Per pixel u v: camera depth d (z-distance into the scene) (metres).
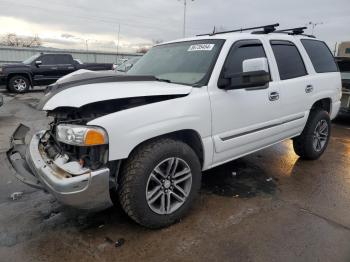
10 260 2.50
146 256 2.57
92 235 2.84
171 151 2.79
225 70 3.29
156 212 2.82
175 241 2.76
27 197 3.57
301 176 4.29
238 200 3.54
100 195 2.49
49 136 3.13
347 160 5.03
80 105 2.47
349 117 8.37
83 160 2.51
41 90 16.14
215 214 3.22
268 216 3.19
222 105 3.19
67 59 15.93
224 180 4.10
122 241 2.76
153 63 3.91
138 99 2.78
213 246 2.69
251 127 3.56
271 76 3.85
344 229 2.98
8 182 3.99
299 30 4.68
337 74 5.12
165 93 2.80
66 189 2.38
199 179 3.10
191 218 3.13
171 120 2.78
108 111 2.70
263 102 3.64
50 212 3.24
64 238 2.79
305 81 4.34
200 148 3.14
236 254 2.59
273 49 4.01
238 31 4.32
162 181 2.85
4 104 11.03
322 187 3.94
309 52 4.66
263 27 4.04
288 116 4.10
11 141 3.35
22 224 3.01
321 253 2.62
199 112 2.99
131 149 2.56
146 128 2.62
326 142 5.04
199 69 3.33
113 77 3.03
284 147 5.66
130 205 2.68
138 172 2.62
